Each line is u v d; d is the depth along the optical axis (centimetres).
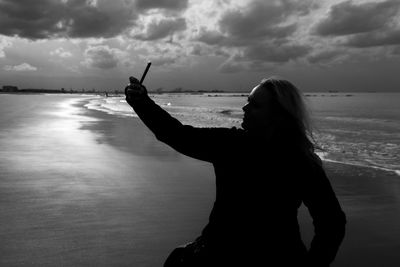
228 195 199
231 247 193
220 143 202
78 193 805
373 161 1316
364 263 493
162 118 207
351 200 807
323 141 1930
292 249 193
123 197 778
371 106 8006
